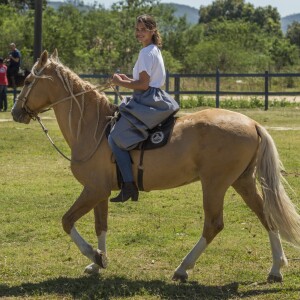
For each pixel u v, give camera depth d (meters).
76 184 12.77
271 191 7.24
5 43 40.62
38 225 9.88
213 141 7.29
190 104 27.77
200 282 7.46
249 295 7.02
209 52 46.56
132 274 7.71
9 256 8.45
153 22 7.48
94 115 7.68
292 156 15.53
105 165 7.50
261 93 26.42
